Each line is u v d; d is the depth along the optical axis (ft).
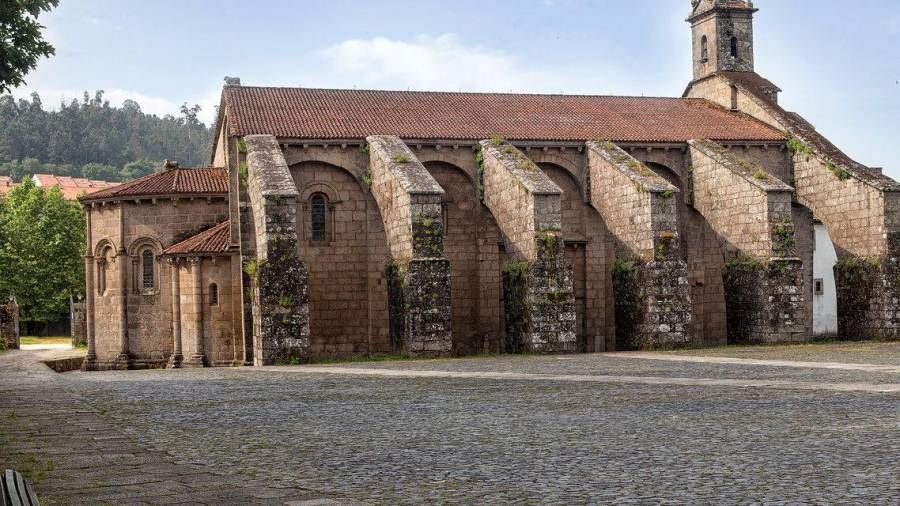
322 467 40.86
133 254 167.32
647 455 41.55
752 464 38.09
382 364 126.21
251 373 114.52
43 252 308.81
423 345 138.31
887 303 160.97
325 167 159.02
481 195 164.14
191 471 40.37
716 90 201.16
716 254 173.78
